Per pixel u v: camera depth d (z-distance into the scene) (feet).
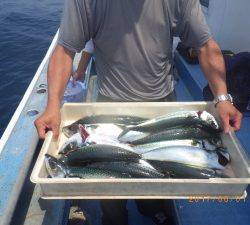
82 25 2.79
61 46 2.84
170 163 2.46
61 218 2.90
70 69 2.89
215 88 2.82
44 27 12.77
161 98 3.21
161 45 2.94
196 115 2.74
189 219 3.21
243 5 4.70
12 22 13.24
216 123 2.67
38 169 2.19
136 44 2.89
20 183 2.64
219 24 5.07
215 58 2.86
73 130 2.73
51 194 2.14
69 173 2.32
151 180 2.06
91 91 5.02
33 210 2.92
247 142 3.92
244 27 4.81
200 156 2.48
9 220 2.40
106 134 2.74
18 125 3.43
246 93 4.27
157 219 3.37
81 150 2.52
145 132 2.77
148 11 2.76
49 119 2.54
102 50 3.01
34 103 3.75
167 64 3.16
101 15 2.77
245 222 3.18
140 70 3.02
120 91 3.15
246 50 4.91
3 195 2.73
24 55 10.57
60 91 2.75
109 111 2.96
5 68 9.78
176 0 2.74
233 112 2.62
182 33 2.97
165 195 2.13
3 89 8.77
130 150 2.55
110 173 2.37
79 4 2.72
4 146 3.19
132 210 3.62
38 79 4.19
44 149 2.36
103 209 3.07
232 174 2.39
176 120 2.78
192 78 4.93
